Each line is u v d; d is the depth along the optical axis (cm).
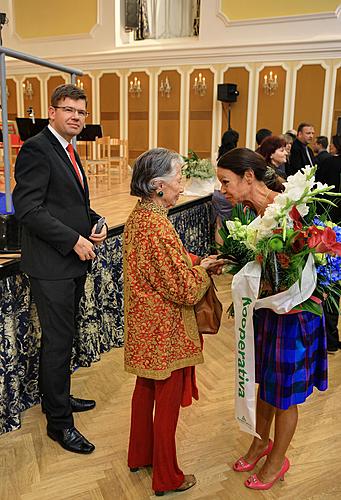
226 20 795
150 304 174
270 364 182
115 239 327
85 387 282
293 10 749
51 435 232
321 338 190
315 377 196
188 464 217
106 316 327
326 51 738
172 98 868
